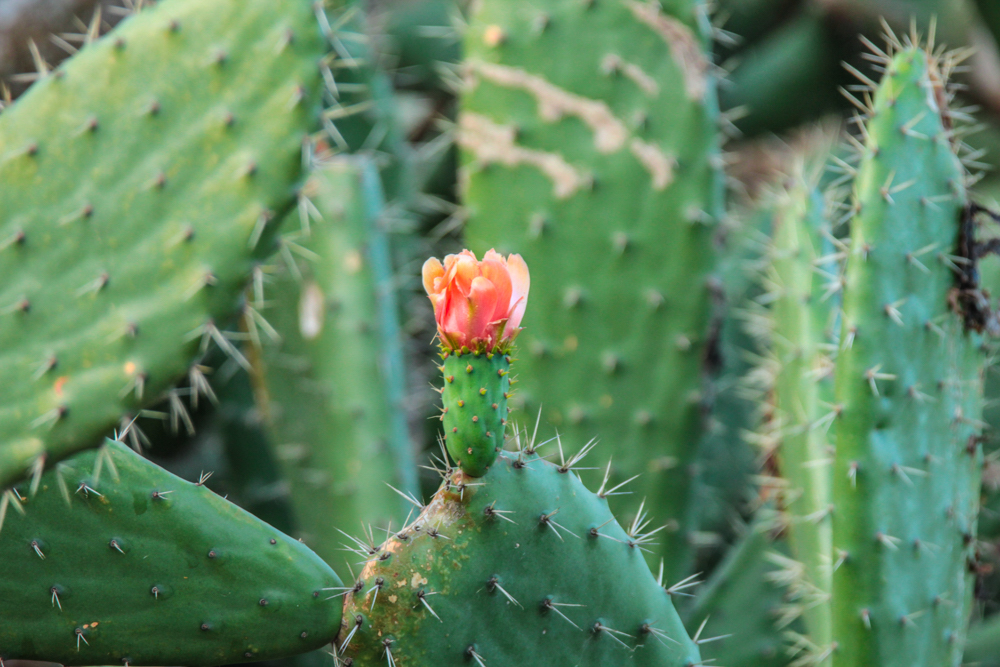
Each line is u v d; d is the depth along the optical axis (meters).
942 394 1.89
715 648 2.04
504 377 1.76
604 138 2.07
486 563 1.77
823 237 2.01
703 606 2.06
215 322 1.77
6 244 1.77
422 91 3.49
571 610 1.79
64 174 1.77
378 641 1.76
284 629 1.77
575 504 1.79
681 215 2.06
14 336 1.76
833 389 1.96
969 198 1.93
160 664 1.78
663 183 2.07
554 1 2.08
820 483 1.96
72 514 1.76
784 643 2.04
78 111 1.78
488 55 2.09
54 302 1.77
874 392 1.87
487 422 1.75
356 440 2.10
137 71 1.78
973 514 1.93
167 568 1.77
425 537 1.76
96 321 1.77
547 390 2.08
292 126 1.78
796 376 2.00
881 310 1.87
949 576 1.90
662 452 2.07
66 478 1.77
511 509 1.77
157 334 1.77
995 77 3.42
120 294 1.77
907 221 1.87
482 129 2.10
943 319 1.89
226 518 1.78
